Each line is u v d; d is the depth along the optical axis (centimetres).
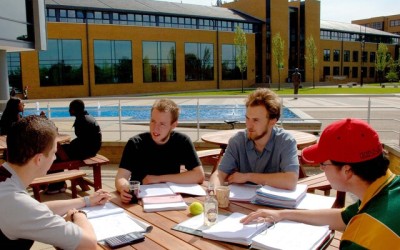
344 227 188
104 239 181
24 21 1234
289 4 5503
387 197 129
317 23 5491
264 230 184
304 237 174
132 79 3628
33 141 158
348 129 140
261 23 4847
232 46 4419
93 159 498
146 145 295
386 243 120
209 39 4181
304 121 1025
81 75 3303
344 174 142
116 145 687
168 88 3891
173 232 189
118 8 3544
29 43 1262
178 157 298
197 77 4141
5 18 1116
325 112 1599
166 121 286
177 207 224
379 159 136
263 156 278
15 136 158
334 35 6216
